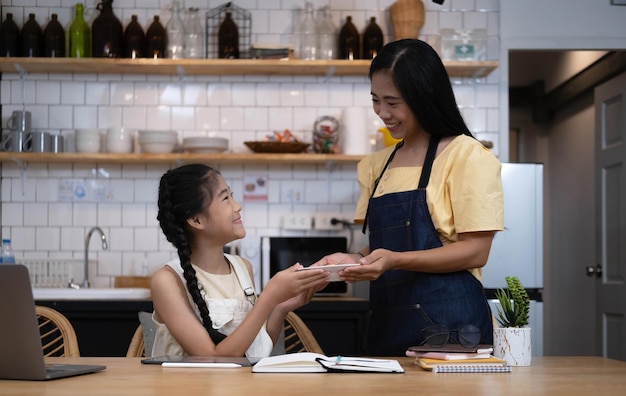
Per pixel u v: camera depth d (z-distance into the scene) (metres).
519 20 4.93
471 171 2.32
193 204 2.23
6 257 4.47
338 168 4.84
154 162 4.75
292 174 4.84
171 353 2.17
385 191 2.54
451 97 2.42
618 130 5.34
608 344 5.45
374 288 2.48
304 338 2.52
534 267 4.35
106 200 4.80
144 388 1.53
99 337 4.02
